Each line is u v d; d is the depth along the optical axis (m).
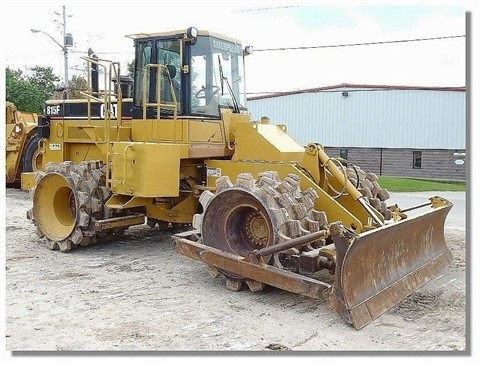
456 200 17.19
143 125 8.45
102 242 9.12
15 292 6.47
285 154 7.43
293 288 5.83
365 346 5.01
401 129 28.61
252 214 6.61
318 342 5.09
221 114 8.37
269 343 5.05
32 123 15.34
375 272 5.86
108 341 5.07
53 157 10.01
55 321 5.55
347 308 5.35
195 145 8.05
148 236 9.74
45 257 8.18
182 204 8.49
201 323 5.54
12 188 16.45
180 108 8.06
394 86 28.59
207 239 6.75
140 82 8.57
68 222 8.75
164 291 6.57
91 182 8.38
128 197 8.41
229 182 6.62
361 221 7.33
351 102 29.56
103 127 9.08
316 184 7.05
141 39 8.51
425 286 6.88
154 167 7.61
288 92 30.94
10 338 5.12
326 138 30.28
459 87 27.30
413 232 6.58
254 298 6.32
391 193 19.41
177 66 8.14
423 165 28.38
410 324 5.59
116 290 6.59
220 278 7.13
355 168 7.89
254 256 6.12
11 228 10.32
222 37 8.52
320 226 6.44
